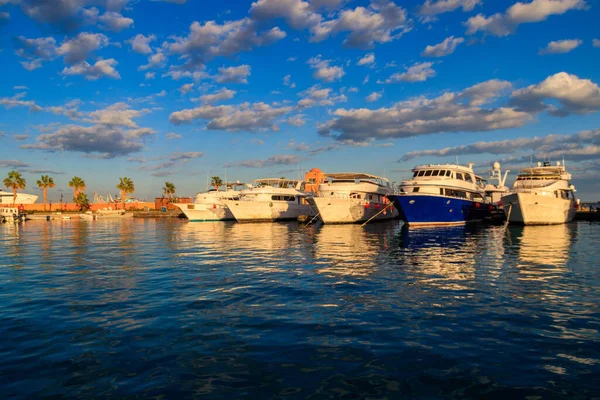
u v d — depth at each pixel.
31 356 6.68
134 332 7.91
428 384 5.67
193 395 5.36
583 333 7.78
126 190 110.19
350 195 46.56
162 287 12.17
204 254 20.59
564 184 39.22
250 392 5.45
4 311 9.46
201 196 63.53
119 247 24.81
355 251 21.25
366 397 5.31
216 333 7.85
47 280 13.45
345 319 8.76
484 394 5.38
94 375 5.96
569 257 18.17
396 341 7.36
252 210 52.47
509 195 37.94
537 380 5.78
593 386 5.59
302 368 6.21
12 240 31.55
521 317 8.85
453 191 41.44
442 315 9.05
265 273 14.61
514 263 16.61
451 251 20.83
